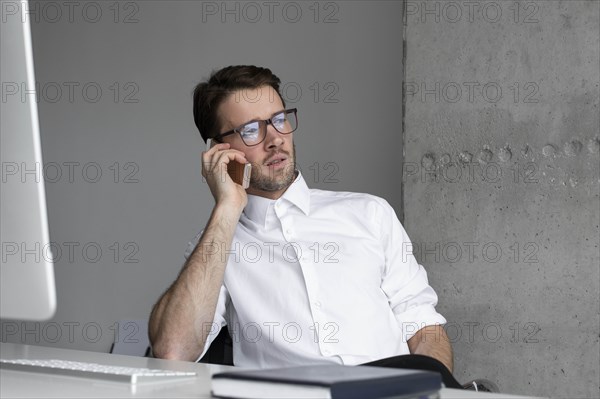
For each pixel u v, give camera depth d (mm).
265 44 5648
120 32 5988
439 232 3639
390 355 2279
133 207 5922
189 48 5816
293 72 5582
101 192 5992
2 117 1057
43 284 1055
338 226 2373
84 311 5984
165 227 5852
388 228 2430
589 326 3285
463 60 3584
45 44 6152
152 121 5898
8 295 1077
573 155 3330
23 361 1335
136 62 5938
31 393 1059
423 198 3684
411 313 2369
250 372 989
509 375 3469
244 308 2320
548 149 3387
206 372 1348
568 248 3338
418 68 3699
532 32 3424
